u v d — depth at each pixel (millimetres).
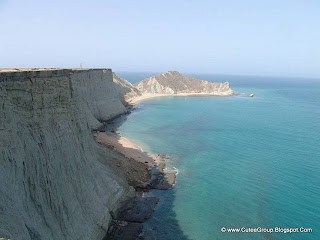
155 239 40656
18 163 29375
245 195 53781
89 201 39125
